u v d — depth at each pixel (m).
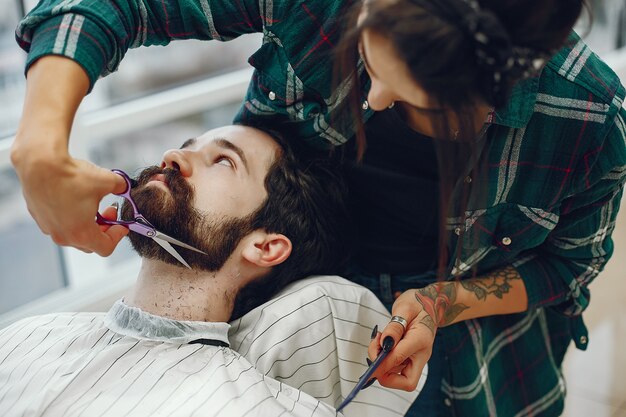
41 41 1.07
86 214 1.04
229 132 1.43
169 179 1.33
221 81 2.53
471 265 1.39
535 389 1.65
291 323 1.36
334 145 1.36
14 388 1.25
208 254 1.33
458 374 1.50
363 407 1.40
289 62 1.24
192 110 2.41
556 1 0.91
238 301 1.42
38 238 2.27
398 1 0.88
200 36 1.26
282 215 1.39
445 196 1.03
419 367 1.28
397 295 1.52
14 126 2.10
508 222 1.36
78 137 2.11
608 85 1.23
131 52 2.38
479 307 1.40
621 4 3.43
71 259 2.24
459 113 0.96
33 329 1.37
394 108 1.25
